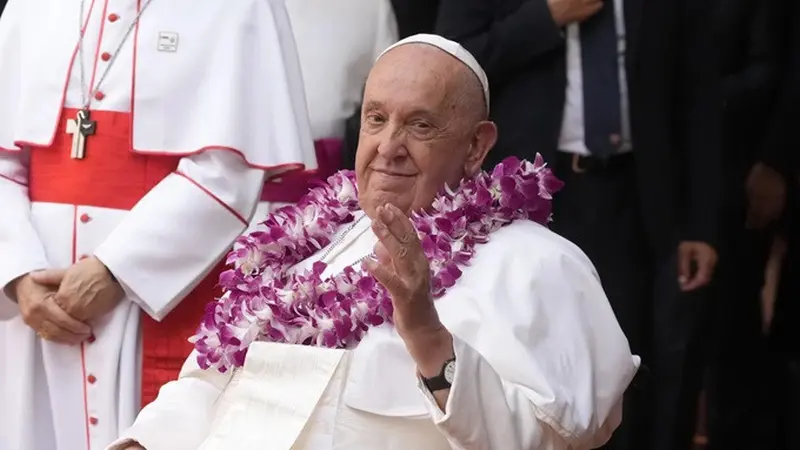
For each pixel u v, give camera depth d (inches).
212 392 484.4
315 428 436.5
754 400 703.1
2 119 599.5
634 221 645.3
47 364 579.8
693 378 668.1
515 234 459.5
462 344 400.2
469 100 465.1
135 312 577.9
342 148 703.1
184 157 582.9
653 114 637.3
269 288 472.4
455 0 649.0
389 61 467.2
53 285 571.8
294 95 607.5
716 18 654.5
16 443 584.7
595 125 636.1
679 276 653.3
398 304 390.6
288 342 458.0
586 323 446.9
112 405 575.2
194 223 569.9
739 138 679.1
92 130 583.2
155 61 587.2
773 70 675.4
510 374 423.5
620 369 447.8
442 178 463.8
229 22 596.7
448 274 444.8
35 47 598.2
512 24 633.6
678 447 668.1
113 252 563.5
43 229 585.9
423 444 431.8
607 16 635.5
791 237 703.1
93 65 589.0
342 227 500.1
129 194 583.5
